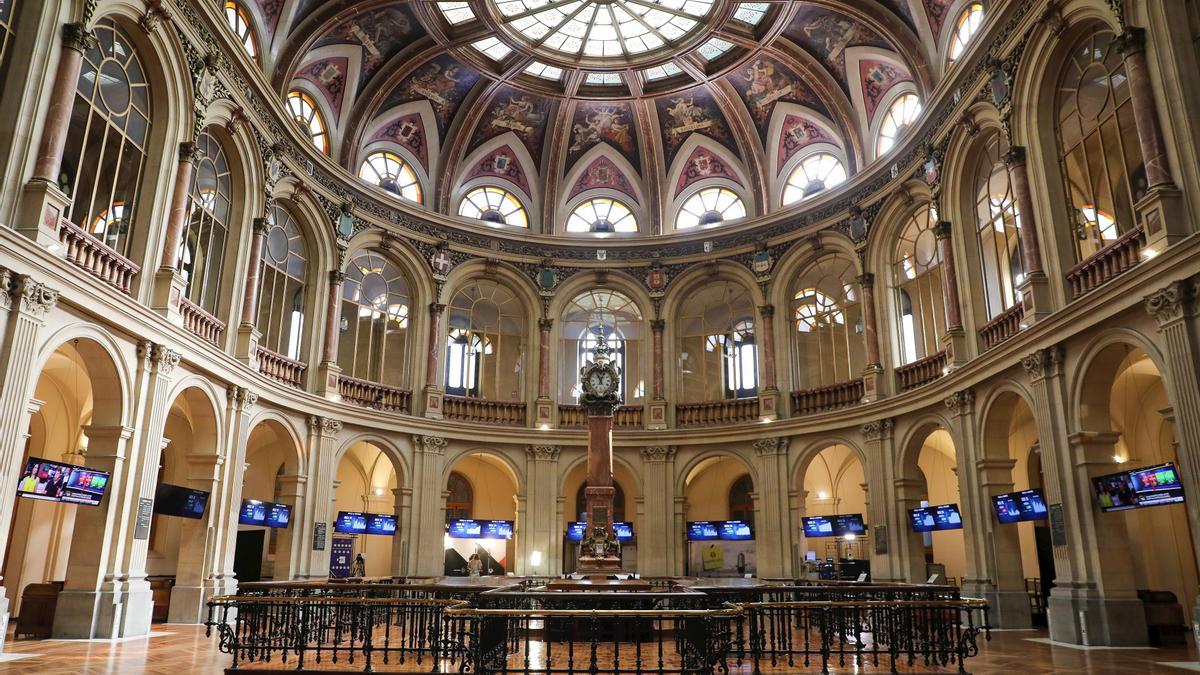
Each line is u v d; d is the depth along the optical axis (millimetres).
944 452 25188
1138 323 12344
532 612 8703
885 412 20875
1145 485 12148
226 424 17297
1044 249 15023
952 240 18562
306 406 20281
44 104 12031
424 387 23734
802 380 24062
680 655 10633
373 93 23297
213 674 9562
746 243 25344
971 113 17406
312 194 21062
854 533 21344
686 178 27422
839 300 23406
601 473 17547
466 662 9773
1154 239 11867
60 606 12844
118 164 14242
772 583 19297
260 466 25172
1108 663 10875
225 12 17328
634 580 14914
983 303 17969
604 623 13039
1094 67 14094
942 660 10570
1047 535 18859
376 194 23141
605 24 22766
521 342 25969
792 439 23422
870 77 22656
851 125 23375
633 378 26250
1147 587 17156
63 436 18625
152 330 14172
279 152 19484
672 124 26703
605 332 26453
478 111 25562
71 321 12289
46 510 18016
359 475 27344
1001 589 16469
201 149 16922
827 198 23234
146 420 14070
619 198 27750
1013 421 21234
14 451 10891
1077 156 14602
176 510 15570
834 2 20844
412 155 25469
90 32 12883
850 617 14406
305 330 21062
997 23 16031
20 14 12117
